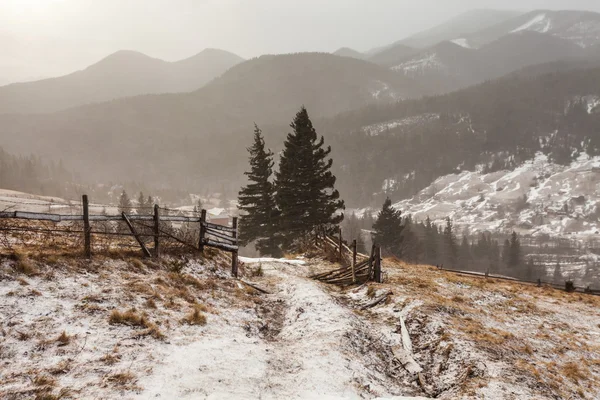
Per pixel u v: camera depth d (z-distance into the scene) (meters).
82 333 6.14
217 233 12.41
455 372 7.09
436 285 13.35
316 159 32.25
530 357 8.02
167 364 5.87
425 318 9.23
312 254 19.97
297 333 8.30
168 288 8.94
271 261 16.62
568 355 8.62
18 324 5.84
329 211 32.34
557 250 155.75
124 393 4.93
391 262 19.00
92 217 9.09
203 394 5.30
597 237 179.75
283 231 33.00
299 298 10.41
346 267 14.77
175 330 7.09
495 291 13.90
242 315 8.88
